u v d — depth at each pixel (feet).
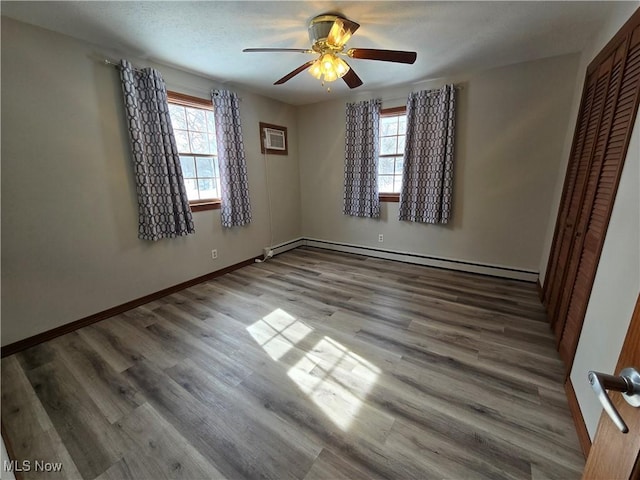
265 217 14.28
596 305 4.93
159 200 9.45
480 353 6.88
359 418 5.19
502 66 10.12
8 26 6.49
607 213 4.89
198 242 11.26
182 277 10.81
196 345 7.40
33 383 6.12
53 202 7.51
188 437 4.88
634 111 4.46
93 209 8.27
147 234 9.23
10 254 6.97
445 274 12.07
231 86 11.76
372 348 7.16
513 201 10.85
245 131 12.70
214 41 7.84
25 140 6.94
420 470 4.28
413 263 13.48
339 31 6.39
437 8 6.41
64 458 4.56
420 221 12.73
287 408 5.44
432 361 6.63
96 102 8.05
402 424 5.04
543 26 7.26
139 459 4.53
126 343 7.51
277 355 6.97
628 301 3.91
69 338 7.75
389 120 13.14
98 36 7.48
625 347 1.87
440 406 5.39
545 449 4.53
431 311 8.93
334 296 10.15
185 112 10.57
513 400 5.49
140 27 7.06
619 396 1.86
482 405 5.39
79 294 8.19
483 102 10.68
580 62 8.88
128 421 5.19
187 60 9.11
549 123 9.78
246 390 5.89
